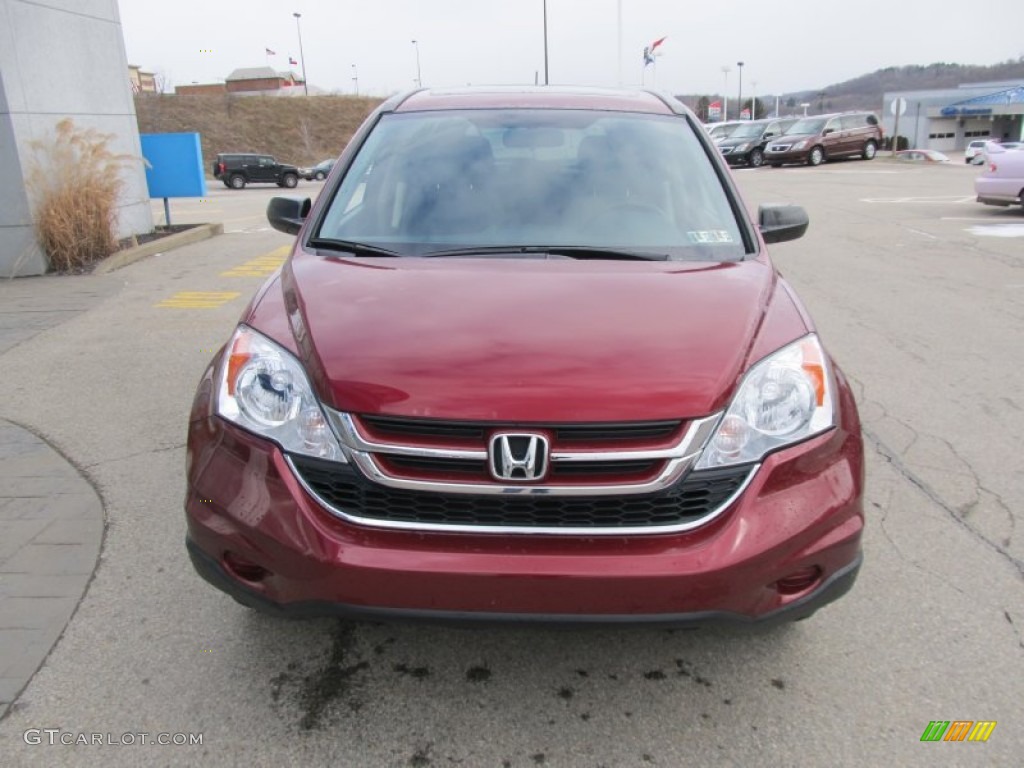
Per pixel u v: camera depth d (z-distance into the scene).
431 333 2.33
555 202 3.20
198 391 2.66
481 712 2.44
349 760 2.25
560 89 3.96
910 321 6.92
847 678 2.57
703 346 2.29
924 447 4.32
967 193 17.97
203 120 53.06
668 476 2.11
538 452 2.08
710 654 2.69
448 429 2.11
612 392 2.12
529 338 2.29
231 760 2.25
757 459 2.18
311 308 2.51
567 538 2.10
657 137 3.53
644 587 2.06
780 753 2.28
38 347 6.25
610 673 2.60
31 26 9.20
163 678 2.57
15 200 9.00
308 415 2.22
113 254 9.96
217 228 13.14
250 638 2.76
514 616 2.10
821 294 8.00
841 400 2.47
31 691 2.50
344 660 2.66
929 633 2.78
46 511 3.64
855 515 2.29
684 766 2.24
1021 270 9.09
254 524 2.20
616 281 2.65
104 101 10.85
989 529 3.46
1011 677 2.57
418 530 2.12
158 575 3.14
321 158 53.69
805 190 19.20
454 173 3.32
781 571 2.15
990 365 5.71
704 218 3.17
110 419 4.77
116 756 2.26
